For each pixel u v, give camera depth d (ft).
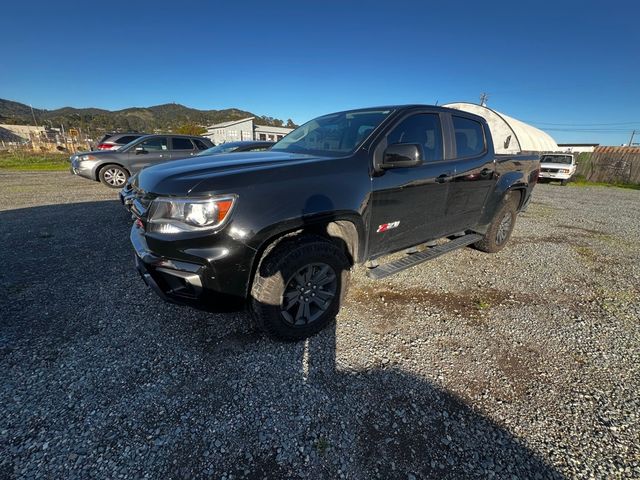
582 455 5.31
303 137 11.17
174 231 6.51
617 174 64.28
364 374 6.97
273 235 6.81
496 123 55.98
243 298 6.95
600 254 15.65
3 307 9.34
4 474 4.74
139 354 7.43
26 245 14.74
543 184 55.57
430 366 7.28
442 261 13.65
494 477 4.91
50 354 7.36
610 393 6.69
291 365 7.17
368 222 8.55
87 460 5.00
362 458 5.16
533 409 6.21
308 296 7.80
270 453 5.20
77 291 10.36
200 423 5.69
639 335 8.80
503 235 14.43
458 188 11.08
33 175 41.83
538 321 9.34
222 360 7.27
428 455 5.23
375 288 10.93
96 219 19.49
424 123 10.14
